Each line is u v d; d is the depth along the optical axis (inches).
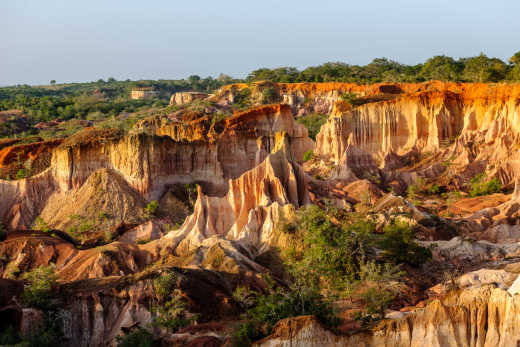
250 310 1674.5
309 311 1525.6
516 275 1918.1
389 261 2181.3
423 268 2225.6
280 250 2380.7
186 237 2706.7
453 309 1411.2
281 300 1646.2
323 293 1972.2
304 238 2345.0
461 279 1962.4
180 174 3917.3
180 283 1924.2
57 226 3452.3
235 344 1461.6
